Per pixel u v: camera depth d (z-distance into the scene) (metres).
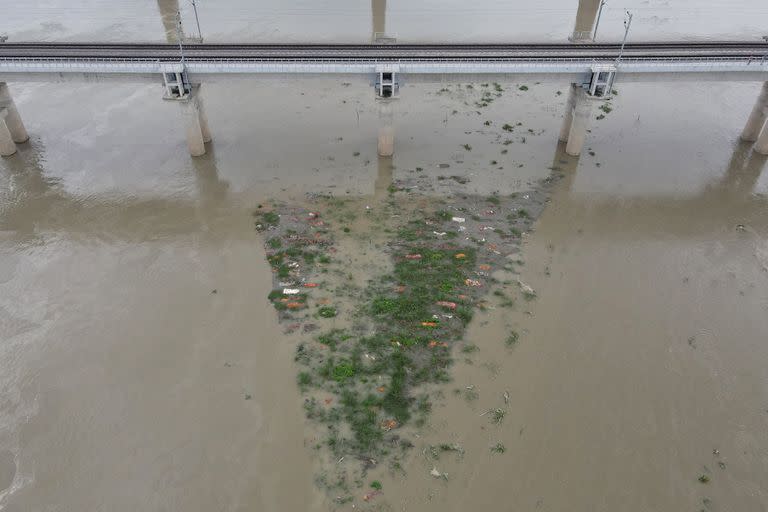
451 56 44.41
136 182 44.25
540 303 33.00
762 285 34.88
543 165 46.94
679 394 27.92
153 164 46.34
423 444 25.34
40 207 41.47
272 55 44.69
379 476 24.09
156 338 30.59
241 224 39.53
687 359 29.78
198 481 24.05
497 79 44.12
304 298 33.00
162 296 33.34
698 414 27.02
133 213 40.81
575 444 25.55
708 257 37.22
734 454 25.31
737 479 24.33
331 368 28.75
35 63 41.50
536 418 26.61
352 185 43.88
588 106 44.91
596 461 24.88
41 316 32.09
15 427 26.28
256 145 48.94
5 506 23.25
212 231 38.84
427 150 48.62
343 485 23.77
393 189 43.44
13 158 46.88
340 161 46.88
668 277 35.31
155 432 25.95
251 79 43.34
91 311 32.38
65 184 44.03
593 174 45.91
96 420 26.50
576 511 23.02
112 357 29.55
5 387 28.05
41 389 27.95
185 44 48.22
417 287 33.78
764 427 26.53
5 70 41.41
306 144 49.16
